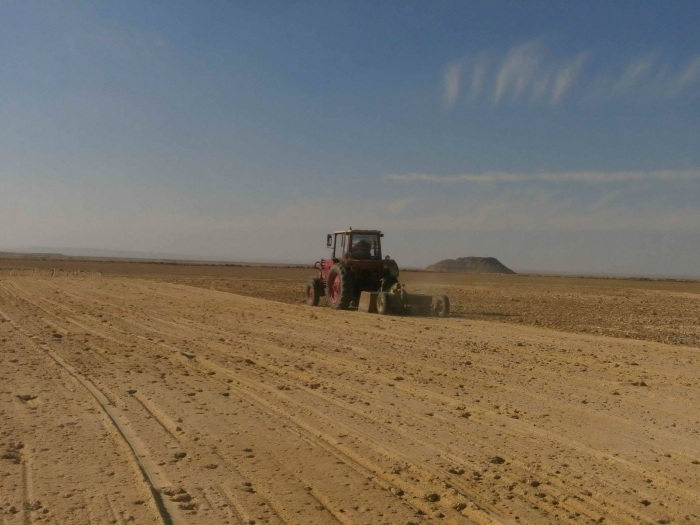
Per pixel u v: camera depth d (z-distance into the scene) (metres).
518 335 15.57
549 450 6.47
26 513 4.58
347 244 22.39
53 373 9.48
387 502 5.02
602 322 20.39
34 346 11.94
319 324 17.16
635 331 17.81
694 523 4.79
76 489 5.06
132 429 6.77
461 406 8.16
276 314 19.67
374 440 6.61
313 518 4.69
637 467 6.01
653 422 7.64
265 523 4.58
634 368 11.17
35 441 6.24
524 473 5.78
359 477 5.56
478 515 4.82
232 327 15.97
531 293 39.84
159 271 62.06
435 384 9.48
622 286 58.50
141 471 5.50
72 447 6.09
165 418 7.25
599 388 9.48
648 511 4.99
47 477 5.30
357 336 14.79
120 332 14.39
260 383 9.25
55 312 18.25
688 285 66.50
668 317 22.83
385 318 19.19
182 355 11.41
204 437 6.57
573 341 14.64
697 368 11.31
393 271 22.31
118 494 4.99
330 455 6.12
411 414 7.71
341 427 7.05
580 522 4.77
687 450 6.58
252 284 41.59
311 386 9.11
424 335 15.20
